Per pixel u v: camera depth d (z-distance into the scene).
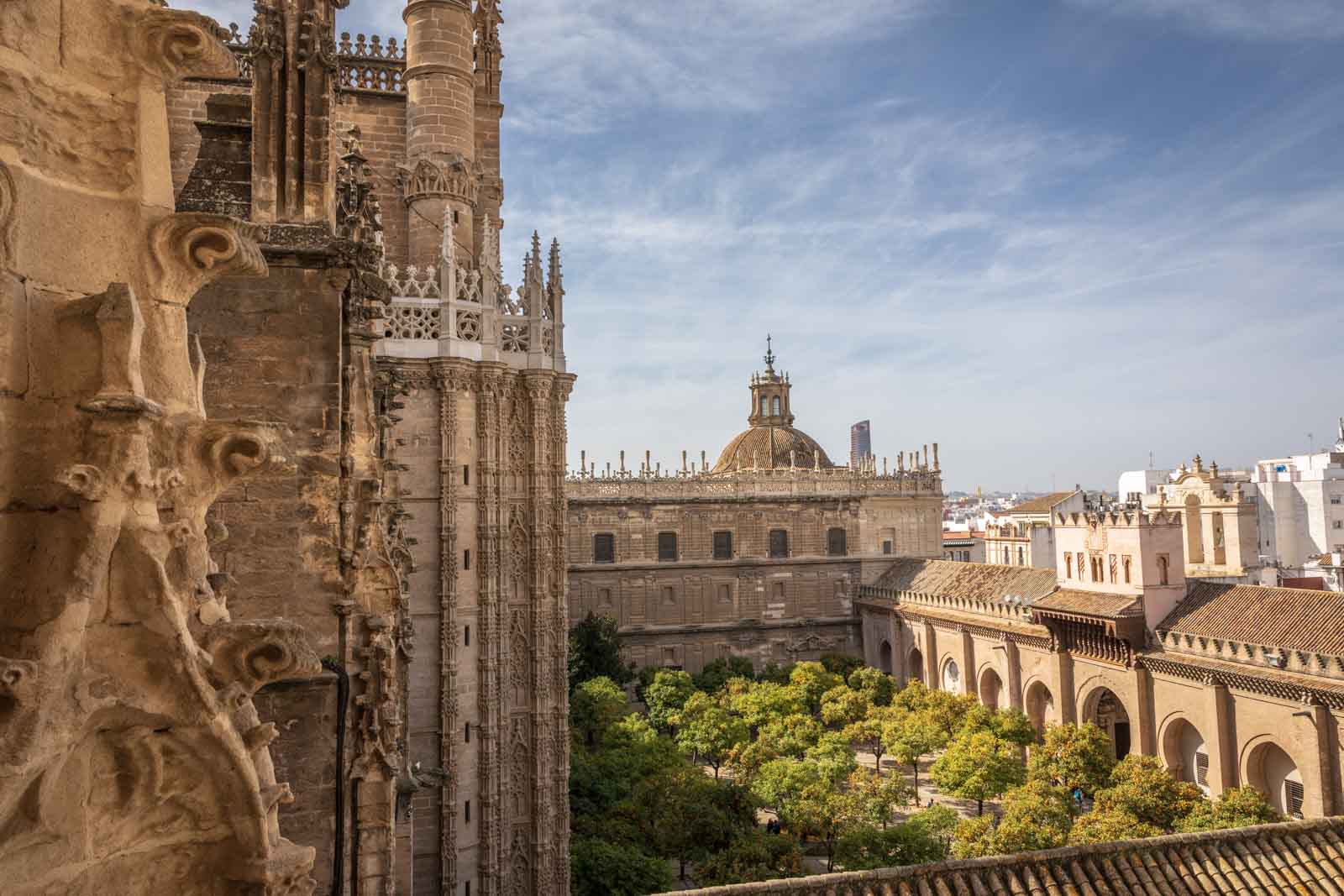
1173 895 19.41
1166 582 58.44
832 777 50.66
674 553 93.69
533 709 35.94
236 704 5.69
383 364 31.89
